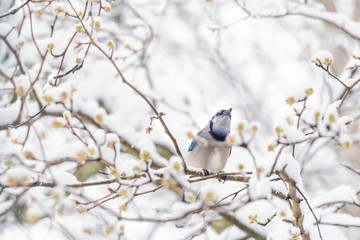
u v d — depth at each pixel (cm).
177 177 627
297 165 767
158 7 1405
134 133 1048
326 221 862
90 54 1150
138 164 673
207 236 955
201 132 1083
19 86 783
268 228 1021
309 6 1035
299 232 750
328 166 1557
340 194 904
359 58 765
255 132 615
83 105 995
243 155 1254
